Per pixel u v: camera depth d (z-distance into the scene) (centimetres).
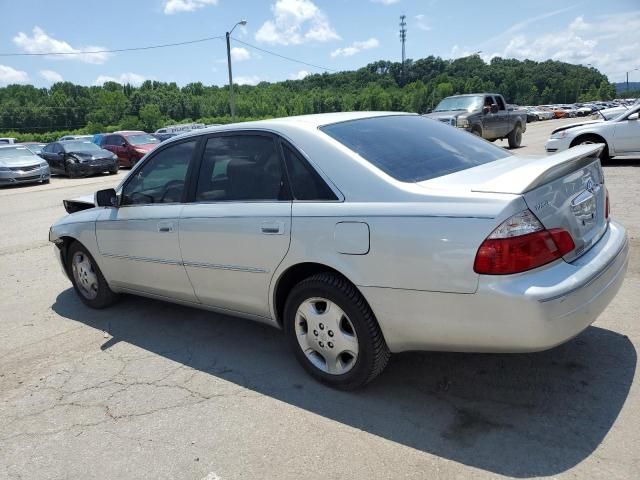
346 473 258
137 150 2264
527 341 259
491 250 256
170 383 362
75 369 393
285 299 360
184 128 3794
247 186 360
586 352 355
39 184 1875
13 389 368
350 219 300
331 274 320
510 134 1858
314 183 324
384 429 291
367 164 310
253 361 386
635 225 653
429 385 333
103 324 479
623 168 1120
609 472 245
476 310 264
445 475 252
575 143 1204
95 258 486
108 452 289
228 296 378
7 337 464
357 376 320
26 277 655
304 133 338
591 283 272
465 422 292
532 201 265
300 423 303
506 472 251
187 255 393
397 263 283
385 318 296
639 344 360
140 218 428
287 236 327
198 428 305
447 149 357
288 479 257
